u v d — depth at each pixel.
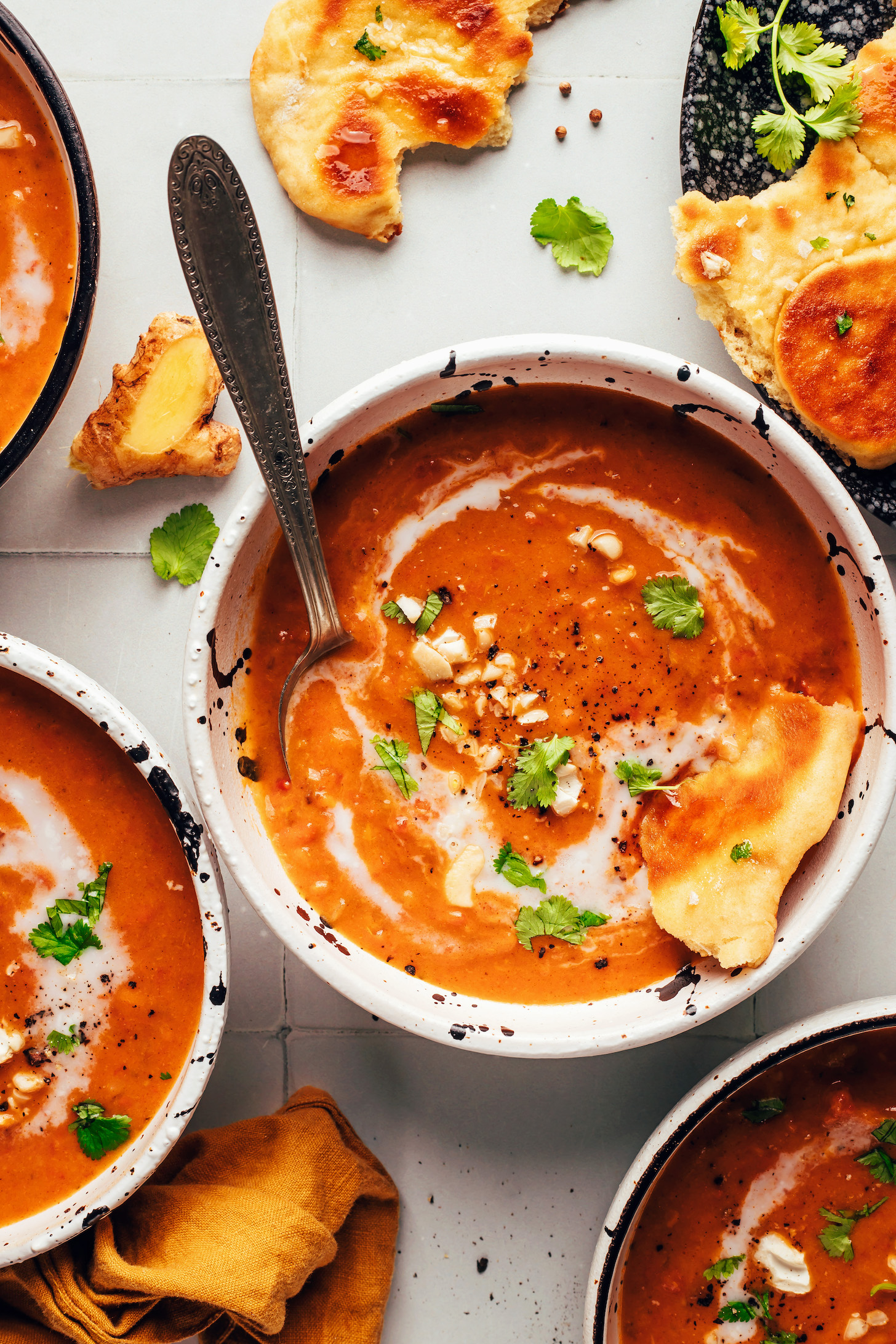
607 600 0.54
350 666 0.54
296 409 0.56
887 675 0.51
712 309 0.55
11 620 0.56
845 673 0.53
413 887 0.54
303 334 0.56
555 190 0.56
